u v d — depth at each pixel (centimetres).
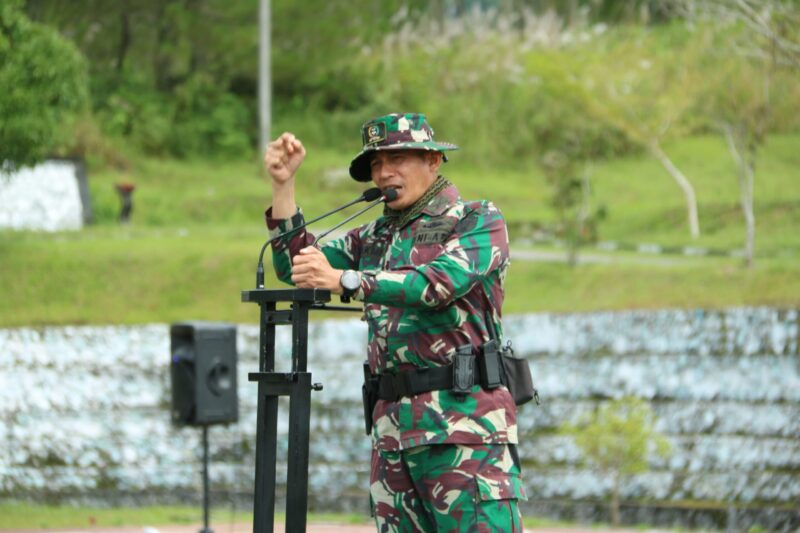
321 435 3856
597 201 7531
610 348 4091
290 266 1062
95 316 4738
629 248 6231
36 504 3453
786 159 8081
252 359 4241
